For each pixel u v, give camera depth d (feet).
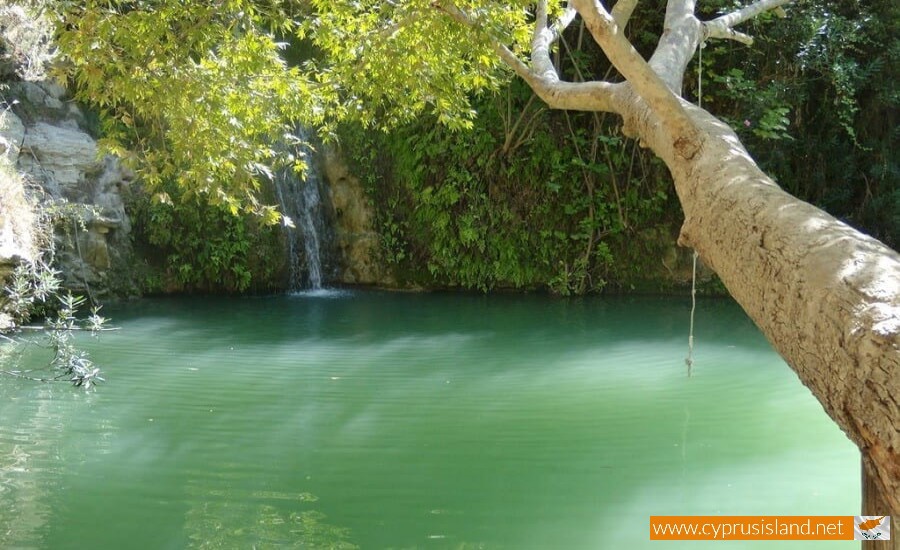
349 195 40.50
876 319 5.74
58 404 18.48
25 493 13.12
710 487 13.41
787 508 12.49
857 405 5.63
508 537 11.50
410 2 16.97
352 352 24.52
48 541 11.34
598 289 38.27
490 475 14.02
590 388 20.12
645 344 25.81
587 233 37.96
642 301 35.86
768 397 19.12
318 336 27.09
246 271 36.68
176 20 15.56
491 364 22.88
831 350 6.17
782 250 7.73
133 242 34.94
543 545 11.24
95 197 32.60
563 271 38.14
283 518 12.18
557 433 16.43
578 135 38.04
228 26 16.47
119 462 14.65
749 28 35.60
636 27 37.29
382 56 18.25
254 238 36.78
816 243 7.35
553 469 14.33
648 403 18.69
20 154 30.07
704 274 37.88
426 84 18.70
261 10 17.03
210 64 17.16
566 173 38.34
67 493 13.16
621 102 14.60
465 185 38.78
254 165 18.51
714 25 18.48
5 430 16.47
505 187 38.81
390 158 39.86
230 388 20.03
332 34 18.07
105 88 16.16
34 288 24.84
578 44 37.09
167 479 13.80
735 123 35.65
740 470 14.20
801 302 6.91
